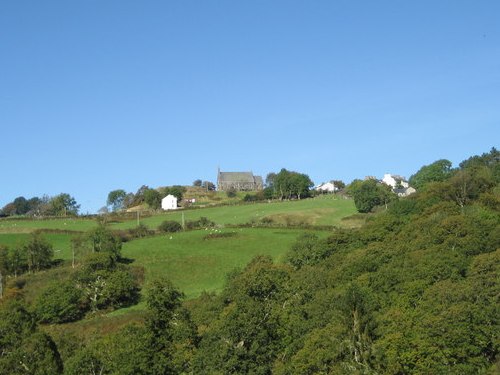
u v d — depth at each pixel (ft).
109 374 246.47
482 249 272.10
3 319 268.41
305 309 265.13
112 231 497.05
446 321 203.10
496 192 412.16
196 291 375.66
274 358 249.34
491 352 203.82
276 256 422.41
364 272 281.33
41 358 247.50
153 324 268.21
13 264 431.43
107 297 368.68
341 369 210.38
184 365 254.06
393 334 212.02
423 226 327.26
